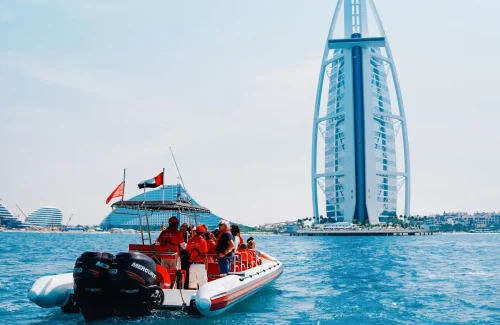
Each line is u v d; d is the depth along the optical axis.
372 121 192.38
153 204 13.52
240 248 15.61
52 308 13.15
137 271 10.48
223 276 12.63
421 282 20.62
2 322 11.38
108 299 10.46
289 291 17.59
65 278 12.00
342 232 186.75
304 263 33.22
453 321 12.22
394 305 14.50
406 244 86.25
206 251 12.59
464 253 48.78
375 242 103.81
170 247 12.26
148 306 10.66
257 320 12.07
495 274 24.39
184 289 11.62
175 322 10.86
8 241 83.44
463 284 19.89
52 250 49.03
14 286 18.16
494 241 111.94
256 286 14.13
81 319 11.42
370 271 26.22
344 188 193.75
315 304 14.60
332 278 22.33
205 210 15.84
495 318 12.60
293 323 11.83
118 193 13.45
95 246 63.44
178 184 15.06
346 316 12.75
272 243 98.12
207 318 11.40
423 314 13.11
